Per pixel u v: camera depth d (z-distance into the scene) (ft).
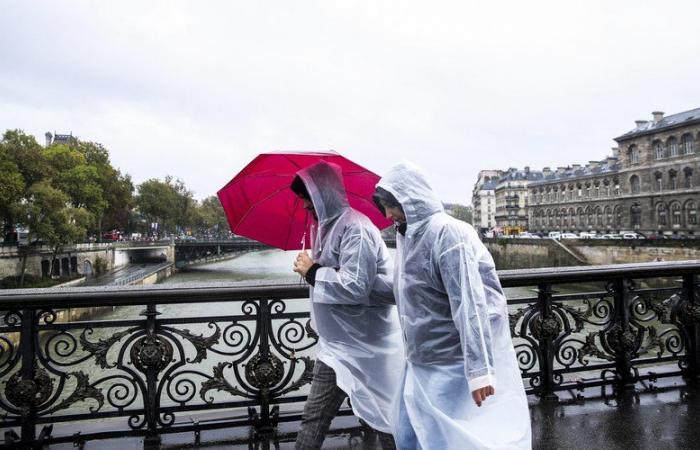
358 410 7.59
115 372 38.32
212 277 206.08
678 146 193.47
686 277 13.57
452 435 6.08
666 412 11.46
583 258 173.06
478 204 470.80
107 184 211.41
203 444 9.91
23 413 9.44
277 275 202.08
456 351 6.36
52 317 9.55
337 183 7.93
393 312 8.05
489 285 6.50
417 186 6.51
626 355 12.84
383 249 7.82
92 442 9.88
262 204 9.35
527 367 12.20
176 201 285.64
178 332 10.13
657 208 202.90
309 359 10.77
